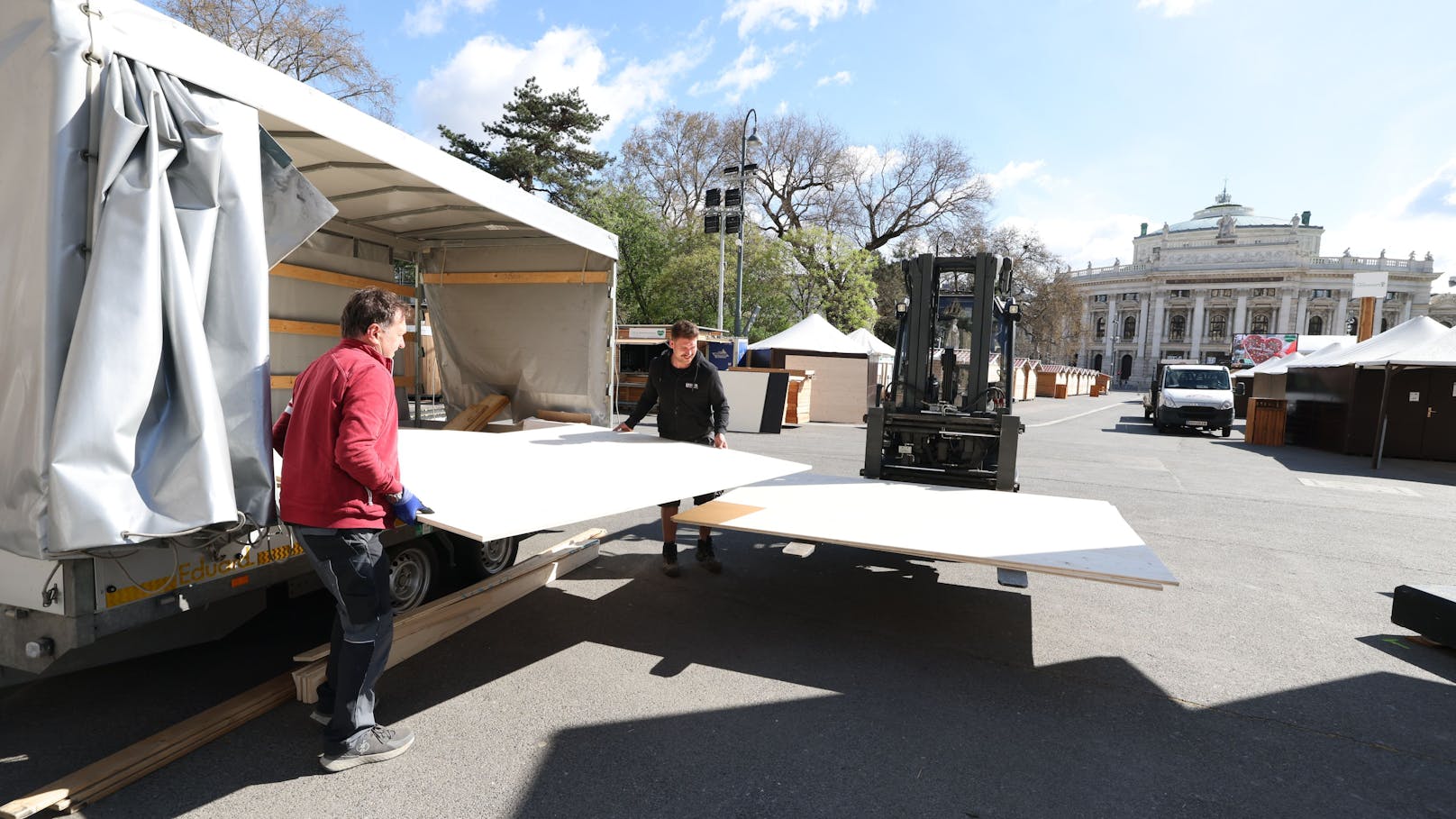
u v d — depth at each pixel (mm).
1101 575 3385
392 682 3406
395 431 2592
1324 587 5332
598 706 3215
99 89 2268
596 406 6418
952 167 39031
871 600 4785
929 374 6996
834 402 20000
